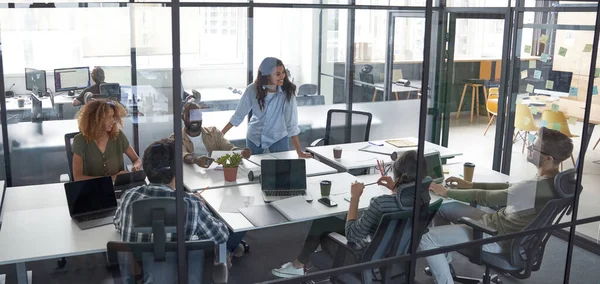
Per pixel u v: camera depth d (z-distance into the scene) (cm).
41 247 227
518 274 302
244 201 256
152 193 225
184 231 226
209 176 252
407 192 273
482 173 287
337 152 293
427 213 276
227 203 249
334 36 313
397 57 308
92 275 229
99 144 262
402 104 301
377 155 286
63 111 330
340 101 311
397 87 304
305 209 262
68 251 226
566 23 304
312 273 247
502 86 303
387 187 274
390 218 268
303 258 248
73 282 228
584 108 312
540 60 307
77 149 267
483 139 300
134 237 228
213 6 273
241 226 245
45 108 326
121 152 263
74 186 259
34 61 336
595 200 327
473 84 302
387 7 303
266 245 247
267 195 265
